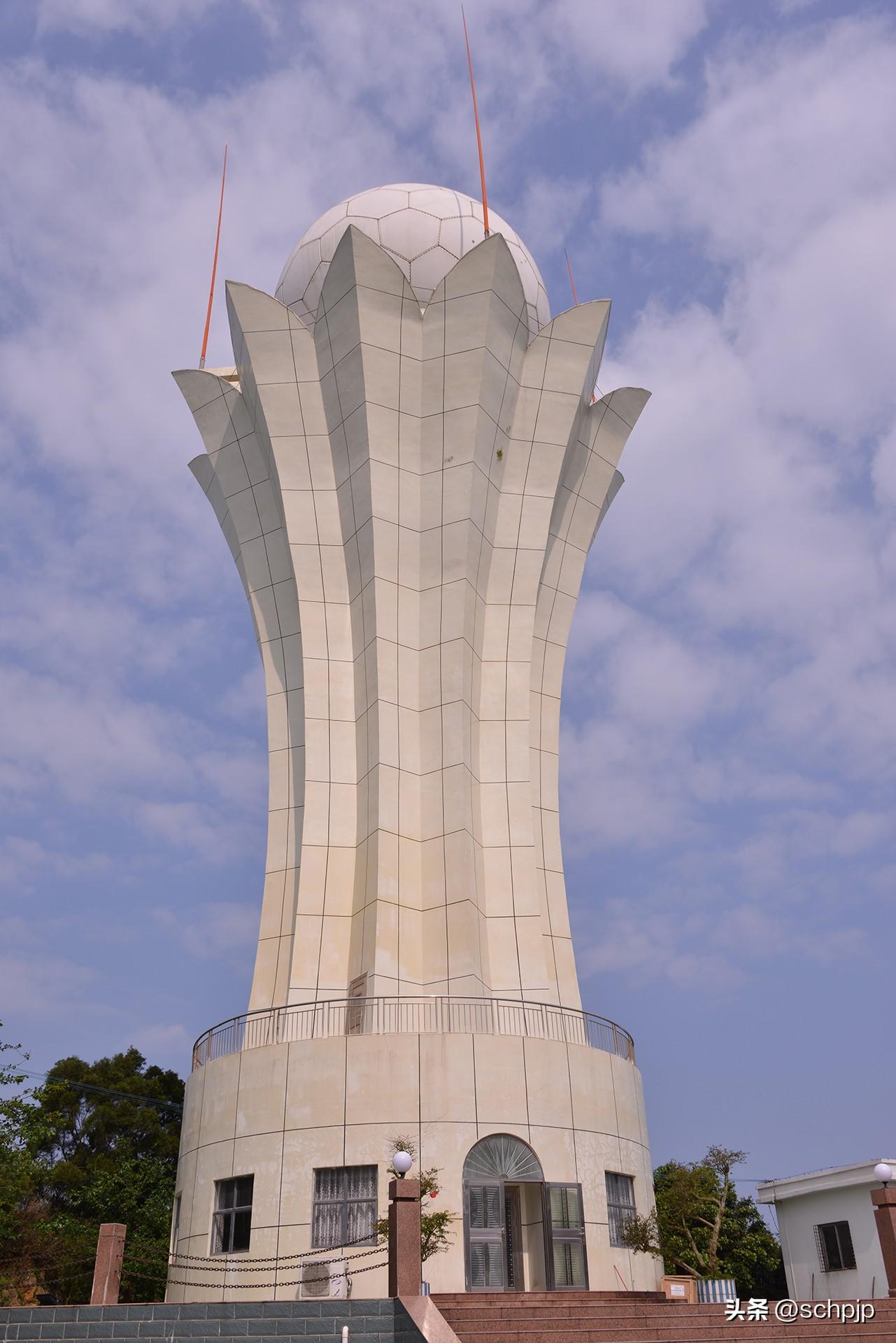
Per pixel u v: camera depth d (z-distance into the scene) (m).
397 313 36.44
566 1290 25.44
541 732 36.94
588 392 39.47
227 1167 27.06
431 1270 24.72
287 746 35.84
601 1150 27.75
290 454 36.69
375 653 34.09
